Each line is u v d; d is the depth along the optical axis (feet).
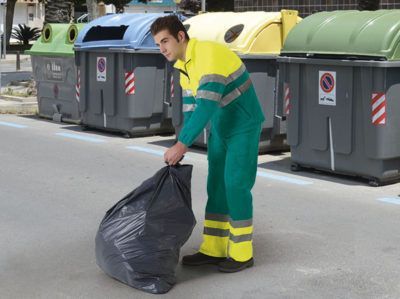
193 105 14.67
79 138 33.50
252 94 14.47
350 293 13.97
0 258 16.20
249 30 28.12
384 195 22.18
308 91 24.49
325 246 17.01
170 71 32.81
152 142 32.37
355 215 19.83
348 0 51.60
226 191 14.74
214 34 28.91
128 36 32.04
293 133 25.36
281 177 24.97
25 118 41.04
